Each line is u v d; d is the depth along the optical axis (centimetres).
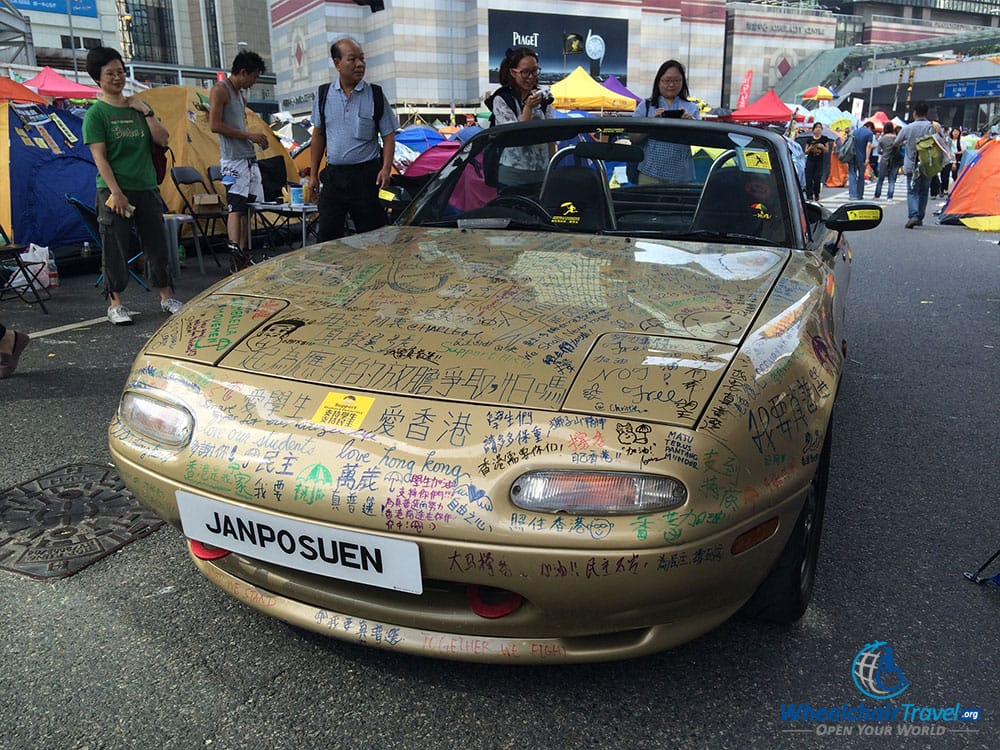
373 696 173
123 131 492
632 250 242
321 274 222
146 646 189
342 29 6944
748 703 172
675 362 162
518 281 208
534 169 296
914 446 333
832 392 180
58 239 691
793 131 2308
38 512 254
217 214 714
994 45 9156
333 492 149
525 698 172
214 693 173
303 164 969
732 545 149
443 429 151
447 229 279
